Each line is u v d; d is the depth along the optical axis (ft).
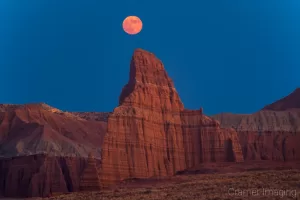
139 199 456.86
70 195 584.40
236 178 537.24
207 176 612.70
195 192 469.16
